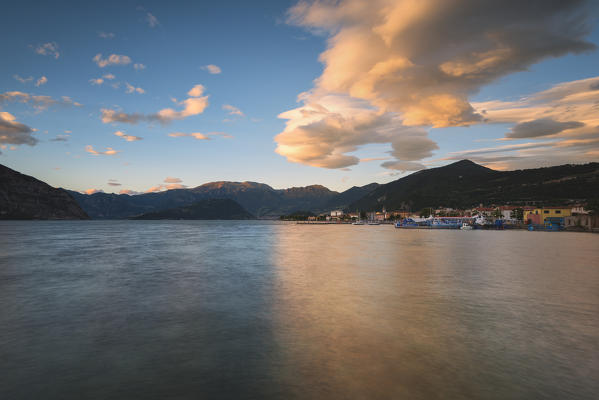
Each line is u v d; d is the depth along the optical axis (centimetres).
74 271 3228
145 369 1092
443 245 6234
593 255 4350
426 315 1661
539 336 1357
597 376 1019
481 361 1123
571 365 1093
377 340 1322
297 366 1095
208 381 1006
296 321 1582
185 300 2023
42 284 2573
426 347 1247
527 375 1022
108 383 1003
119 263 3819
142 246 6266
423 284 2464
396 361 1125
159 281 2678
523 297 2036
